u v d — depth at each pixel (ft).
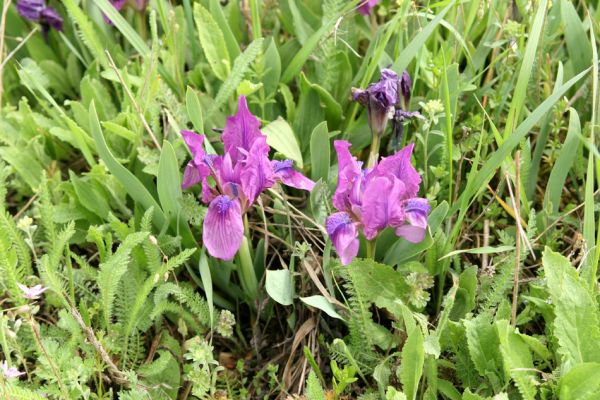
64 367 1.31
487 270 1.44
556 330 1.27
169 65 1.81
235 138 1.37
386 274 1.38
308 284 1.49
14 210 1.76
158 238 1.47
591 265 1.39
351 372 1.32
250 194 1.34
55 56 1.99
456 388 1.37
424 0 1.86
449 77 1.57
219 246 1.31
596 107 1.60
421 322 1.26
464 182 1.65
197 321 1.51
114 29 1.99
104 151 1.45
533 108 1.73
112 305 1.42
